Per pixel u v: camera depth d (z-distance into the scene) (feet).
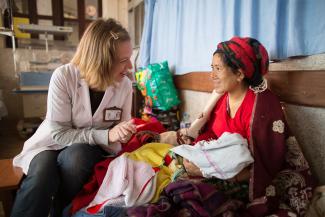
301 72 3.68
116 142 4.08
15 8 11.28
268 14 4.11
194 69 6.66
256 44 3.59
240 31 4.81
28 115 10.61
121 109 4.42
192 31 6.64
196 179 3.41
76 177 3.61
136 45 12.05
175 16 7.54
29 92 8.86
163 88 7.43
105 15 12.71
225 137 3.47
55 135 3.83
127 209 3.11
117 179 3.52
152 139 4.72
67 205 3.71
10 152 8.71
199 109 6.74
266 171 3.33
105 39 3.74
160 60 8.86
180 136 4.67
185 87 7.27
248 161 3.19
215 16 5.60
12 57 11.57
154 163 3.94
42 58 11.47
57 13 12.09
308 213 3.22
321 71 3.39
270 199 3.17
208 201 2.97
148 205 3.08
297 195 3.24
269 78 4.25
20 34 11.43
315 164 3.70
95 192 3.65
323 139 3.55
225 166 3.22
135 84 8.88
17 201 3.24
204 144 3.66
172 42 7.88
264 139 3.35
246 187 3.40
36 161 3.53
